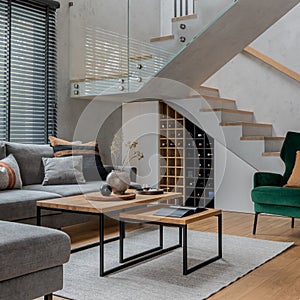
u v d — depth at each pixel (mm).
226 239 4137
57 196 4117
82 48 5668
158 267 3252
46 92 5445
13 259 2016
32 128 5320
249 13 4301
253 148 5414
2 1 4934
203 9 4434
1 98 4992
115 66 5332
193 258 3494
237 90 6414
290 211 4129
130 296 2652
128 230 4559
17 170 4387
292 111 5996
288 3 4297
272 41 6117
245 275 3070
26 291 2100
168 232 4465
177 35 4684
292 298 2627
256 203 4340
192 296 2646
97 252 3660
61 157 4836
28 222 3883
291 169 4688
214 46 4801
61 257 2248
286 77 6027
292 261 3412
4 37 5004
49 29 5492
